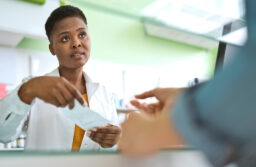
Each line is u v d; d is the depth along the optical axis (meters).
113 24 3.13
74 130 1.01
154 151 0.24
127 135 0.25
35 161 0.23
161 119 0.22
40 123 1.01
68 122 1.01
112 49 3.10
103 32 3.06
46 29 1.05
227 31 0.38
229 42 0.40
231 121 0.17
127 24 3.21
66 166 0.23
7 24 1.76
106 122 0.71
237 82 0.16
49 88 0.61
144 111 0.42
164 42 3.43
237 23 0.38
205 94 0.18
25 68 2.34
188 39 3.30
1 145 1.79
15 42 2.16
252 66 0.16
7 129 0.81
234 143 0.18
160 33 3.13
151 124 0.23
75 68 1.05
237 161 0.19
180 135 0.20
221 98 0.17
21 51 2.34
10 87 2.19
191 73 3.61
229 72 0.17
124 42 3.18
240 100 0.16
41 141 0.98
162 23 0.34
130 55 3.21
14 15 1.80
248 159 0.19
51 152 0.24
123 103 2.46
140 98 0.44
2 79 2.16
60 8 1.00
